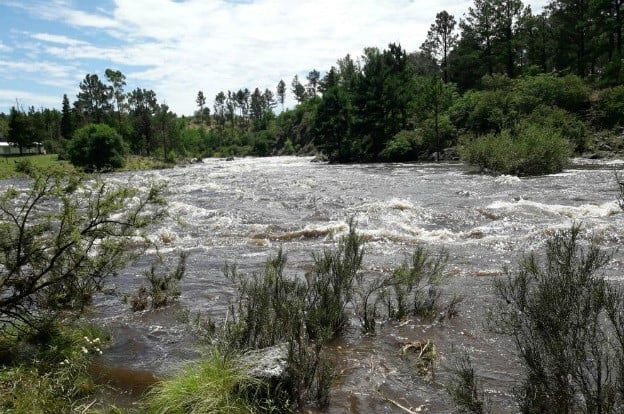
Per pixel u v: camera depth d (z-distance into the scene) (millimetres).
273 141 108375
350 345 5312
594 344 3342
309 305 5738
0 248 5164
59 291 5668
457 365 4676
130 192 5832
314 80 147375
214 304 6727
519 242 9578
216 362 4355
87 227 5520
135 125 90875
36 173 5281
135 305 6613
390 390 4309
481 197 16656
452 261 8484
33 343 5320
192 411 3826
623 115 42281
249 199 18531
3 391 4203
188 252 9906
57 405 4098
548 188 18328
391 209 14188
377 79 54812
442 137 49469
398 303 6188
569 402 3221
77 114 105312
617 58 52594
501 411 3783
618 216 11727
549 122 40125
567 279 3734
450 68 74875
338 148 57031
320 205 16203
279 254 6773
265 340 4828
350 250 6531
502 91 51594
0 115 126125
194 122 176875
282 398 4043
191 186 24141
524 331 4332
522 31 69562
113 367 4984
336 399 4184
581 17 60844
